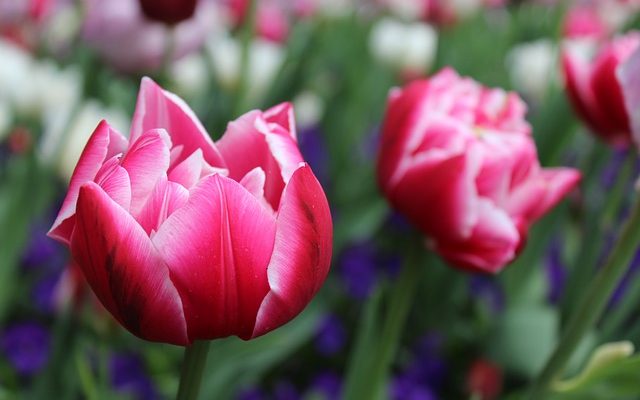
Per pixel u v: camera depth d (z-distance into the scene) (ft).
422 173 2.23
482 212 2.23
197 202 1.80
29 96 3.88
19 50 4.67
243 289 1.84
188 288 1.82
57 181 3.80
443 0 5.10
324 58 5.78
